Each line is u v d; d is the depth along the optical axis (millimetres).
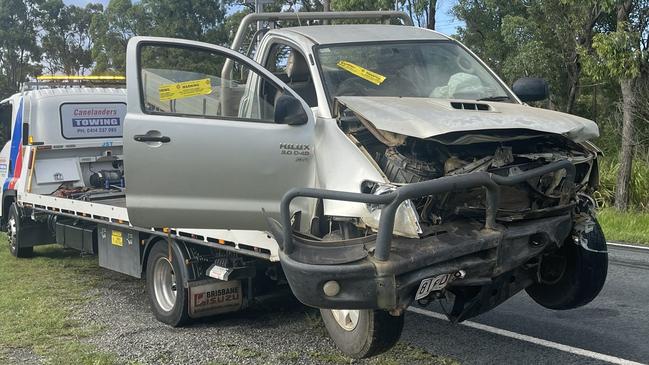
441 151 4520
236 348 5926
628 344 5789
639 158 16469
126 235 7852
